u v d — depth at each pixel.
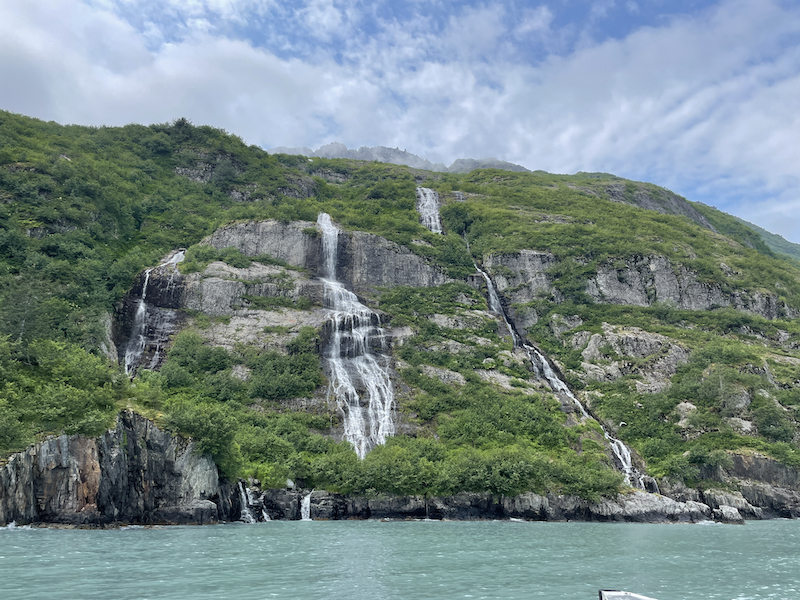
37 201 122.12
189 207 161.38
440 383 113.69
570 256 158.88
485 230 178.00
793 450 99.62
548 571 45.88
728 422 107.00
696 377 116.62
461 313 138.38
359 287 143.38
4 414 58.78
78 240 118.75
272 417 97.88
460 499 82.88
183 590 36.28
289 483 81.06
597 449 100.69
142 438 68.00
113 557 45.59
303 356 110.62
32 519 57.91
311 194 198.38
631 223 186.38
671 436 105.75
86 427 62.06
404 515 80.75
